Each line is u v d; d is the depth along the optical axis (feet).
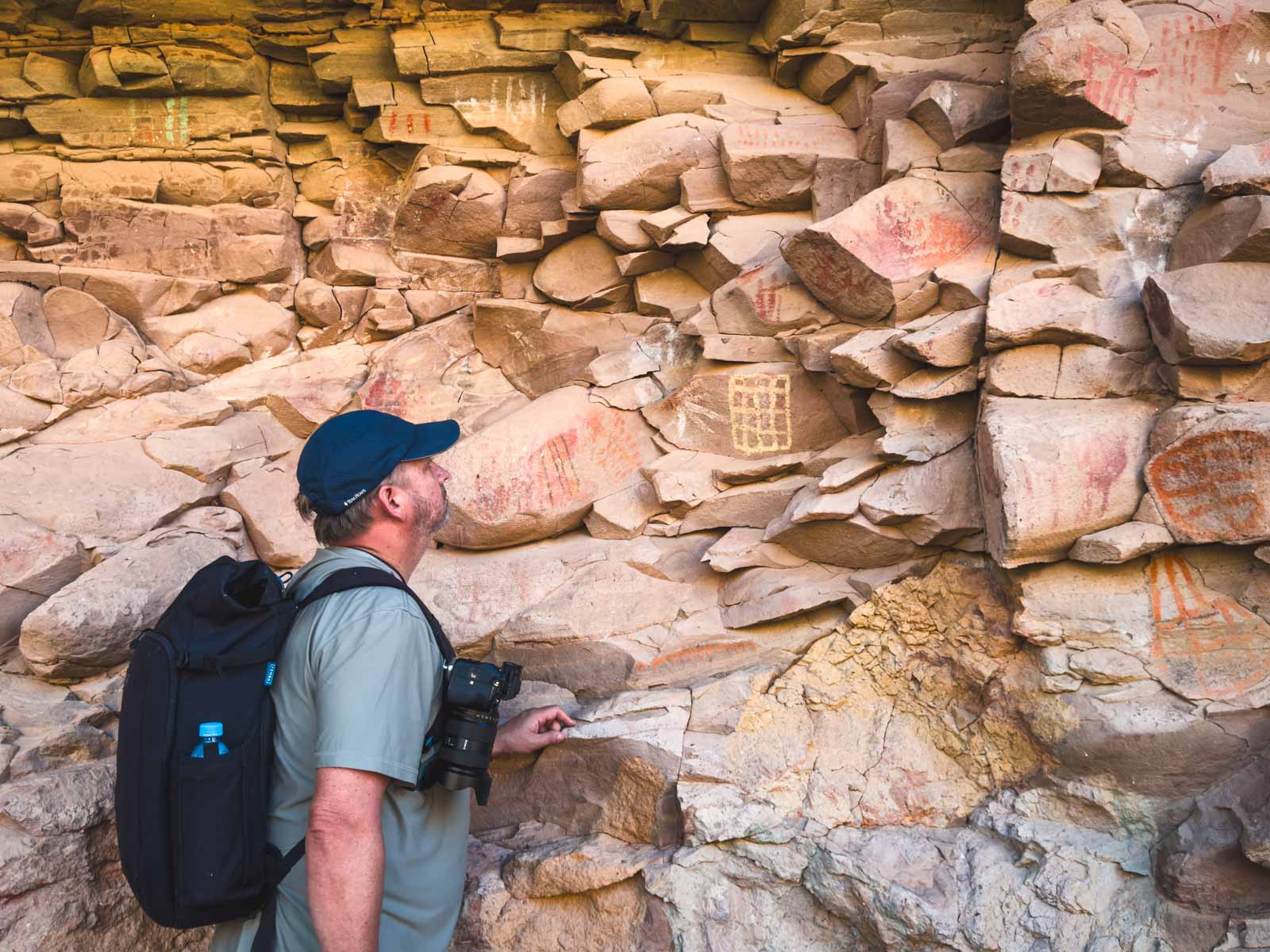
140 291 13.00
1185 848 7.58
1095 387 8.74
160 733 6.17
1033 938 7.90
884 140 11.02
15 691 9.63
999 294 9.25
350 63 13.37
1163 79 9.61
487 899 9.10
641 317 12.27
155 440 11.62
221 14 13.20
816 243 10.12
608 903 8.95
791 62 12.23
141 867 6.15
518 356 12.85
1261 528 7.64
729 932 8.71
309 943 6.35
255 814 6.22
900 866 8.47
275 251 13.46
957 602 9.00
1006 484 8.14
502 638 10.18
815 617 9.71
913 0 11.71
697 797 8.89
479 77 13.19
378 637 6.26
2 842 8.00
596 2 12.98
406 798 6.81
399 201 13.66
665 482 10.62
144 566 10.21
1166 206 9.29
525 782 9.80
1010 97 10.09
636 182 11.96
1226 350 7.88
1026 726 8.43
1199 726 7.72
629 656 9.80
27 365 11.93
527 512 11.00
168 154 13.44
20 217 13.08
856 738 9.18
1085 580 8.28
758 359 10.93
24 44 13.20
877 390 9.78
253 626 6.45
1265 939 7.19
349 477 6.85
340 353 13.56
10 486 10.73
